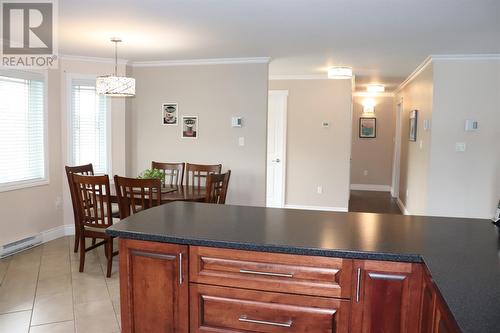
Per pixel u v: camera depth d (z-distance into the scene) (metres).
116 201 4.03
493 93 4.74
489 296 1.24
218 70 5.37
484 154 4.80
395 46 4.34
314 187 6.98
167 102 5.58
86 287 3.52
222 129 5.41
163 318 1.88
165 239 1.83
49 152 4.92
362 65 5.59
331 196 6.94
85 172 4.48
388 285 1.64
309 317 1.71
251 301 1.77
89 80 5.24
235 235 1.87
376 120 9.66
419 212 5.62
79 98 5.21
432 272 1.45
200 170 5.03
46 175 4.88
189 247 1.81
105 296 3.34
